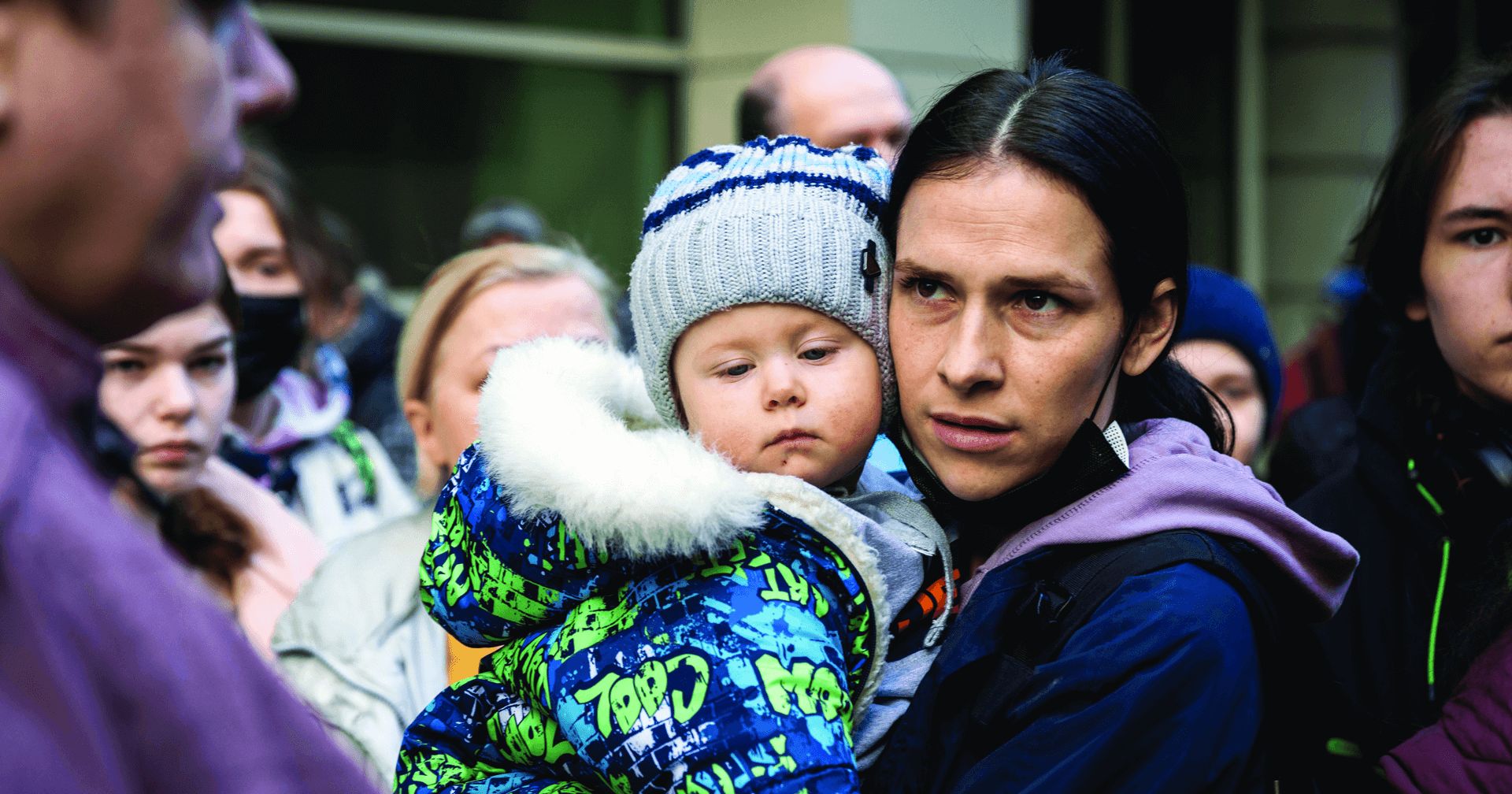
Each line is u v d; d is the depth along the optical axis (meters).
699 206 1.06
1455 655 1.27
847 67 2.34
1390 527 1.48
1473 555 1.35
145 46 0.55
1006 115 0.96
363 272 3.64
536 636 1.04
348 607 1.63
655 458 0.93
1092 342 0.95
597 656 0.94
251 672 0.57
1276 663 0.97
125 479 1.05
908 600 1.07
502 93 4.64
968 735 0.95
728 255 1.02
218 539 1.88
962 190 0.95
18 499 0.49
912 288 1.00
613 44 4.72
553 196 4.73
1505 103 1.32
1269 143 6.17
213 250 0.64
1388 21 6.09
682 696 0.89
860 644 0.99
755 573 0.94
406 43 4.46
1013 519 1.05
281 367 2.33
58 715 0.48
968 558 1.14
